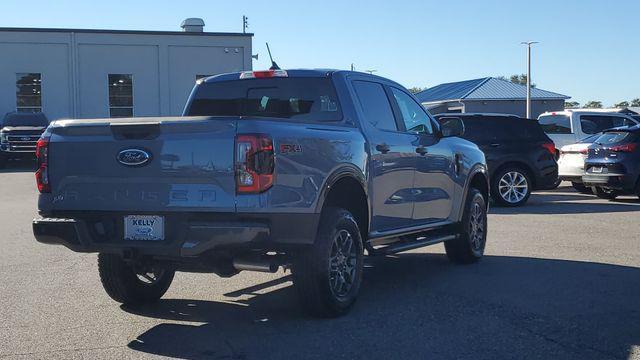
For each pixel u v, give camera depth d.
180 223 5.12
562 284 7.07
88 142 5.38
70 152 5.44
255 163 4.97
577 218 12.34
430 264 8.32
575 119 18.06
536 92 61.62
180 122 5.13
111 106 34.09
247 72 7.00
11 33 32.72
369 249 6.48
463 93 61.91
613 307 6.17
